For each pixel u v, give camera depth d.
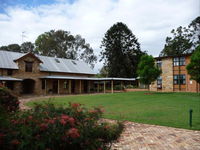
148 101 15.30
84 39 53.22
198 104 13.08
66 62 33.38
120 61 43.62
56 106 3.64
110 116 8.76
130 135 5.75
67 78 27.03
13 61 24.62
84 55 53.72
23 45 50.97
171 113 9.59
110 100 16.42
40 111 3.17
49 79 27.55
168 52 47.03
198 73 18.25
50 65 29.25
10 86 23.42
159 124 7.19
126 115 9.08
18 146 1.95
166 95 20.31
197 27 43.47
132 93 24.64
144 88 31.62
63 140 2.22
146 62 23.56
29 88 26.36
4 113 2.46
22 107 11.74
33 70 25.50
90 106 12.36
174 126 6.87
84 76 33.50
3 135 1.91
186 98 17.08
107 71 46.88
